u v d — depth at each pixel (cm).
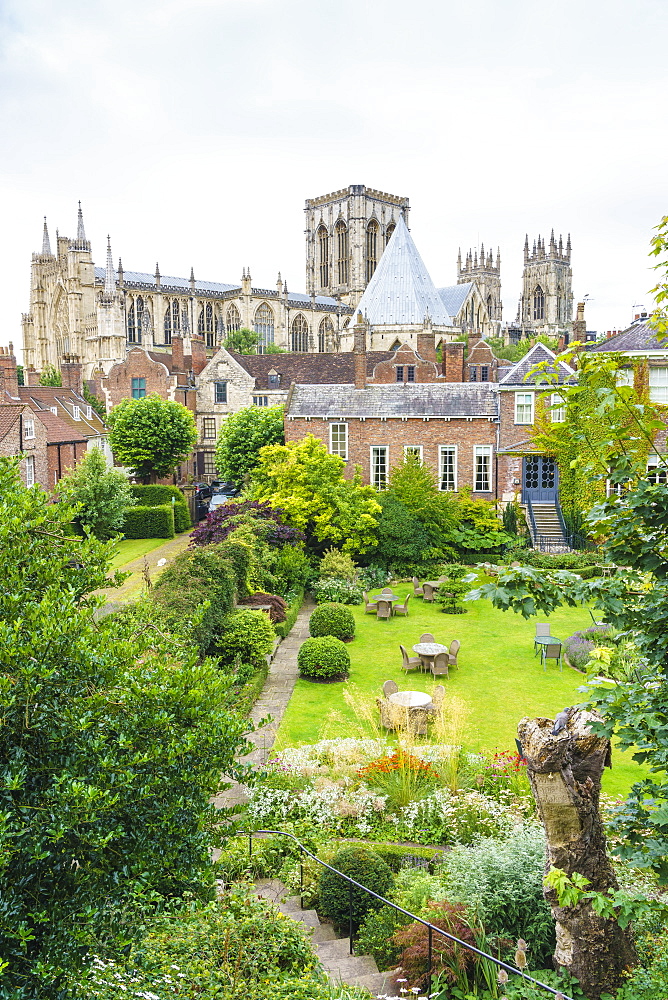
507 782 1747
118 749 704
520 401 4581
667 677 775
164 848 711
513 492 4631
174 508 5606
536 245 16475
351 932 1161
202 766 765
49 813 612
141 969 773
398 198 15075
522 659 2848
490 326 12962
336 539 4056
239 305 12838
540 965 1066
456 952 1020
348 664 2661
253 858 1415
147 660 842
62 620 680
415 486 4250
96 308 12175
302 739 2102
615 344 4362
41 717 650
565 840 988
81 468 4425
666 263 852
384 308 9625
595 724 775
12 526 777
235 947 916
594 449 790
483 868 1186
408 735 1923
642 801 757
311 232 15200
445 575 4022
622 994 908
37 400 5700
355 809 1628
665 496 732
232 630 2545
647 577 823
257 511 3838
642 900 748
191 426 6266
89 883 647
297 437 4872
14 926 579
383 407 4806
